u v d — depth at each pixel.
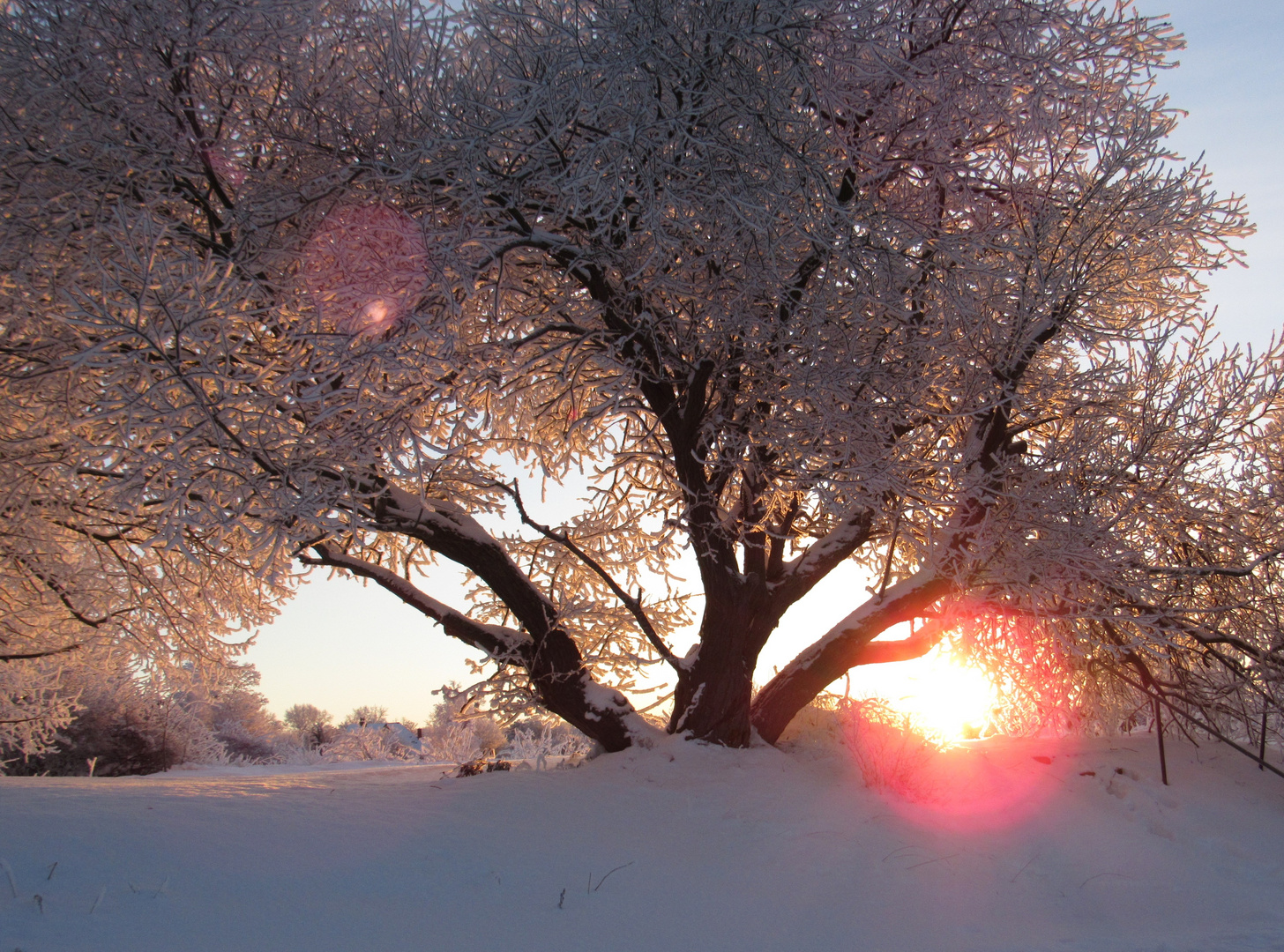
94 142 6.21
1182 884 5.96
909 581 8.77
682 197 6.52
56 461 7.18
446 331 6.19
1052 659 8.61
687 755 7.60
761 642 8.39
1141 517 8.36
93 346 5.05
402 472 6.00
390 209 6.48
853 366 6.94
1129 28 7.82
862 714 8.86
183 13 6.31
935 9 7.47
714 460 7.71
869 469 7.01
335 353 5.82
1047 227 7.98
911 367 7.40
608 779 7.23
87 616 9.74
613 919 4.57
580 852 5.54
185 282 5.21
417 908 4.39
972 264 6.98
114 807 5.21
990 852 6.21
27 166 6.34
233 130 7.18
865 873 5.52
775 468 7.61
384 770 10.66
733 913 4.82
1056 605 8.20
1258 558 8.88
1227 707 8.80
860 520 8.87
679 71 6.50
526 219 7.38
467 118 6.66
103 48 6.26
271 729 29.91
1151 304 9.00
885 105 7.33
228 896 4.15
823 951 4.40
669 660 8.38
